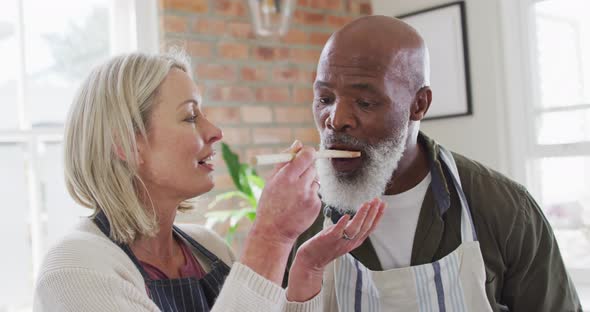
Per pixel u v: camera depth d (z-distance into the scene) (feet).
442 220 3.48
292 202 2.69
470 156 8.14
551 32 7.84
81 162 2.89
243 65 8.41
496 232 3.47
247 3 8.41
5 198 6.98
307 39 9.14
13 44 7.16
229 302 2.54
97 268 2.60
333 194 3.34
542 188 7.97
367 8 9.75
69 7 7.57
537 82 7.99
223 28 8.22
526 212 3.50
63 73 7.51
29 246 7.12
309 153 2.75
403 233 3.51
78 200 3.02
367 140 3.22
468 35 8.13
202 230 3.59
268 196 2.73
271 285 2.61
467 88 8.09
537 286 3.50
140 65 2.92
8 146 7.04
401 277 3.38
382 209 2.85
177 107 2.92
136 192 2.95
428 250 3.45
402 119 3.27
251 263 2.67
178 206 3.43
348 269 3.50
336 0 9.44
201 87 8.01
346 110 3.20
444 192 3.46
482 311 3.35
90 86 2.93
